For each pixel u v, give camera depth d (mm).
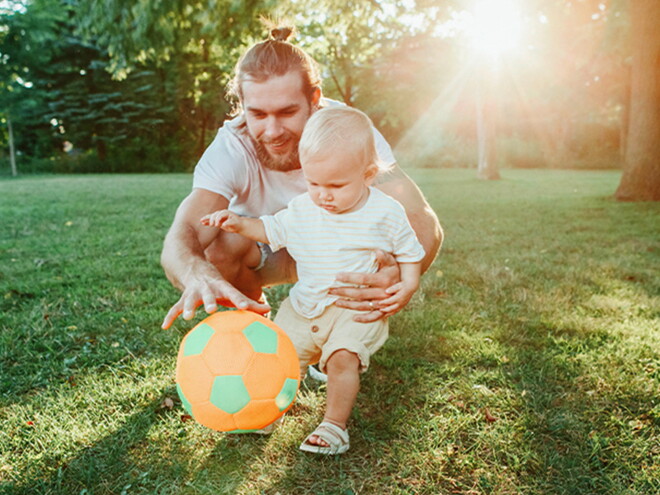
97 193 12836
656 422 2131
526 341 2961
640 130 10172
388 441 2035
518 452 1945
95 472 1846
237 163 2367
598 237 6242
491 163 18609
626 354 2717
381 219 2018
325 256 2037
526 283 4141
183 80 25703
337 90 19172
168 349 2850
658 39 9703
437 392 2381
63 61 27594
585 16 14078
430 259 2322
